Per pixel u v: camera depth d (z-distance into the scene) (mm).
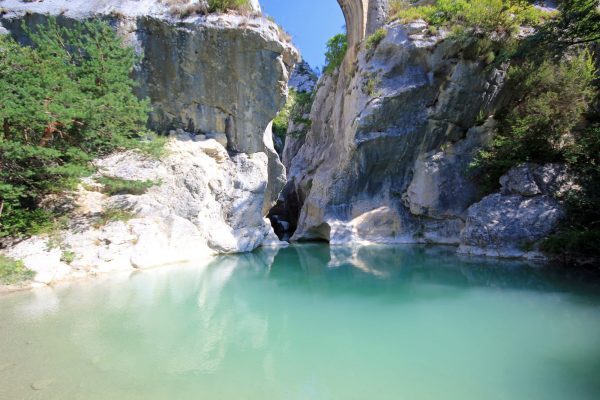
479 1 16047
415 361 4727
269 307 7223
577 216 10945
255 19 13188
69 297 7305
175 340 5379
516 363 4637
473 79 16109
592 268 9891
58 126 9406
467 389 3982
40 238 8766
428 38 16656
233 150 14555
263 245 16000
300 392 3910
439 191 16750
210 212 12789
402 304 7344
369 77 17828
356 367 4551
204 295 7926
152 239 10461
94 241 9531
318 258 13461
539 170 12562
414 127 17234
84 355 4750
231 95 13812
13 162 8758
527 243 11406
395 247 15867
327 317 6598
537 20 16125
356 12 20219
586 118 13703
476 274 9805
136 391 3859
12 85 8102
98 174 11008
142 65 12805
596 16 11602
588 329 5773
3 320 5980
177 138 13422
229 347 5176
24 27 9961
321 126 24688
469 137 16906
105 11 12336
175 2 13047
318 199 19719
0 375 4168
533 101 14125
